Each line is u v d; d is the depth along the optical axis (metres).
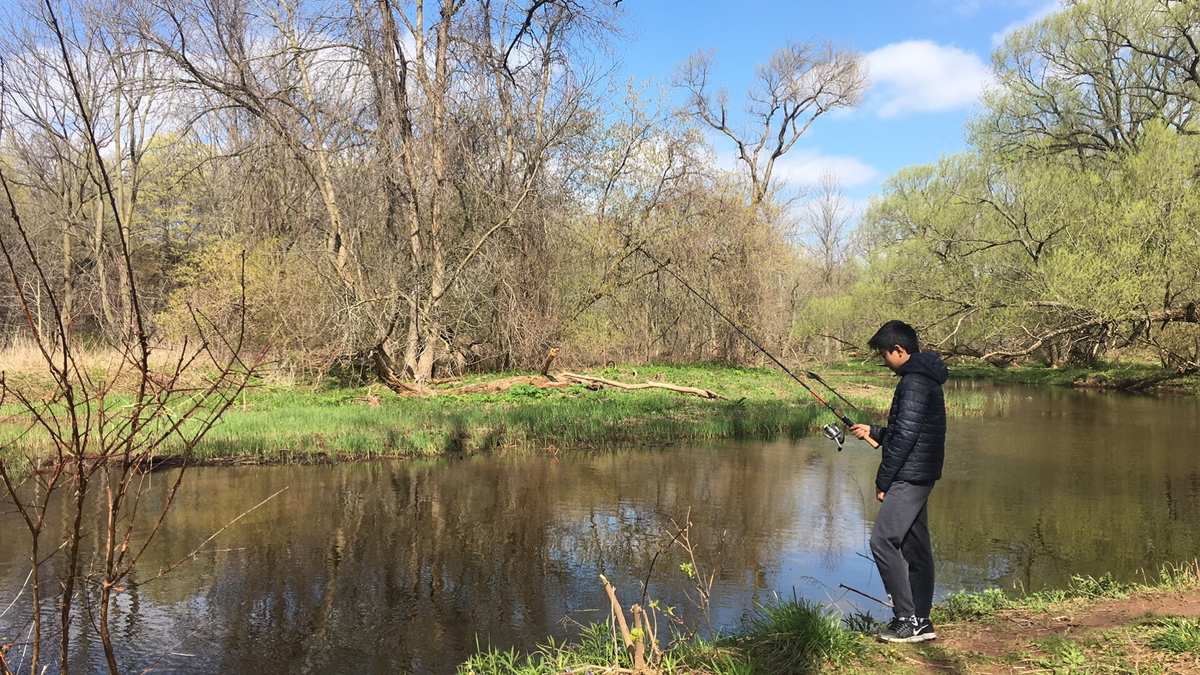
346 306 17.12
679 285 26.02
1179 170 19.59
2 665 2.91
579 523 8.50
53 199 26.25
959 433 15.05
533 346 21.73
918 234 28.17
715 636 5.12
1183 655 3.73
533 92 20.50
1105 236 20.30
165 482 10.12
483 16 19.53
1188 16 22.19
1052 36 26.06
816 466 11.80
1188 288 19.80
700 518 8.76
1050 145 26.73
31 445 10.40
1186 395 21.91
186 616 5.86
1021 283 22.98
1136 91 25.81
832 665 3.89
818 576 6.78
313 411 14.41
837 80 33.97
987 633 4.39
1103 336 22.83
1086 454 12.74
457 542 7.77
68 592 2.83
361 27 17.34
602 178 25.38
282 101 17.22
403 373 18.94
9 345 19.73
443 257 18.80
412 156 18.06
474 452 12.68
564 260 23.56
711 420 14.95
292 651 5.28
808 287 36.44
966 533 8.10
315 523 8.40
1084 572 6.80
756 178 34.41
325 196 17.95
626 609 5.97
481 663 4.88
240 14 17.33
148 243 31.47
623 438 13.91
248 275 17.20
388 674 4.95
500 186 20.20
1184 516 8.77
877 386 22.77
